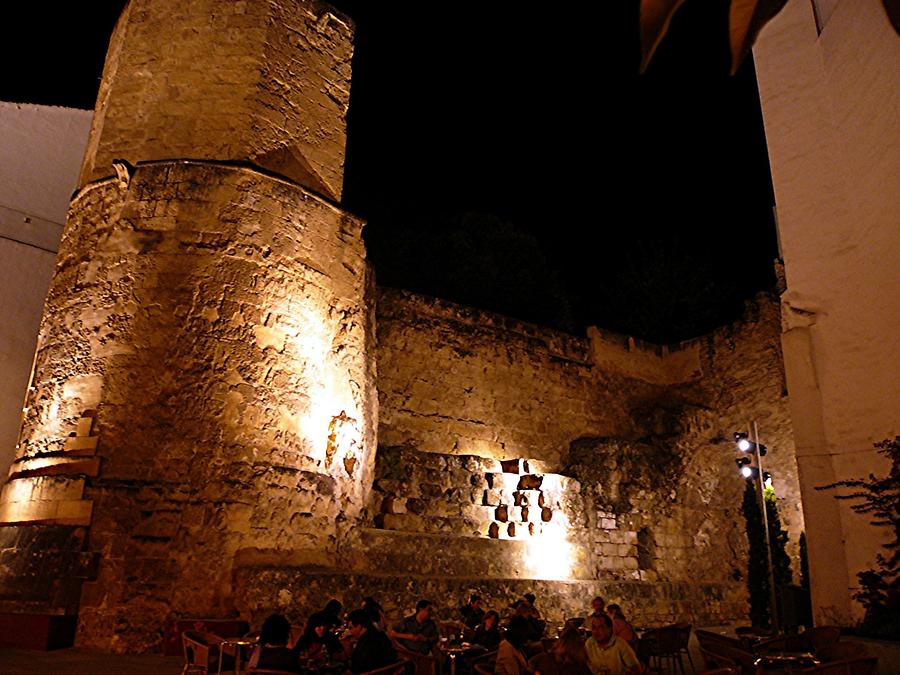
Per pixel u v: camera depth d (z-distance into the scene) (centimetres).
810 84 1054
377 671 607
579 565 1550
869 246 930
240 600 991
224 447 1069
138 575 981
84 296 1155
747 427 1792
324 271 1272
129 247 1144
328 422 1235
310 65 1347
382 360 1523
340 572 1103
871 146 934
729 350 1886
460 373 1633
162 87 1258
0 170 1570
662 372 2017
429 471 1448
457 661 843
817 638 757
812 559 931
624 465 1719
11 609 963
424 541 1311
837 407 943
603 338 1930
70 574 970
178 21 1293
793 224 1039
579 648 575
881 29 924
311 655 695
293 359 1180
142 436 1048
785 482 1688
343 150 1376
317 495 1155
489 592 1295
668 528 1750
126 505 1013
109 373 1084
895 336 882
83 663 857
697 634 777
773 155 1086
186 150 1210
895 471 849
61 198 1634
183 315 1103
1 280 1507
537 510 1542
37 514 1032
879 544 868
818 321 985
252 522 1059
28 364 1511
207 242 1140
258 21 1286
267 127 1245
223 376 1096
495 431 1648
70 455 1054
